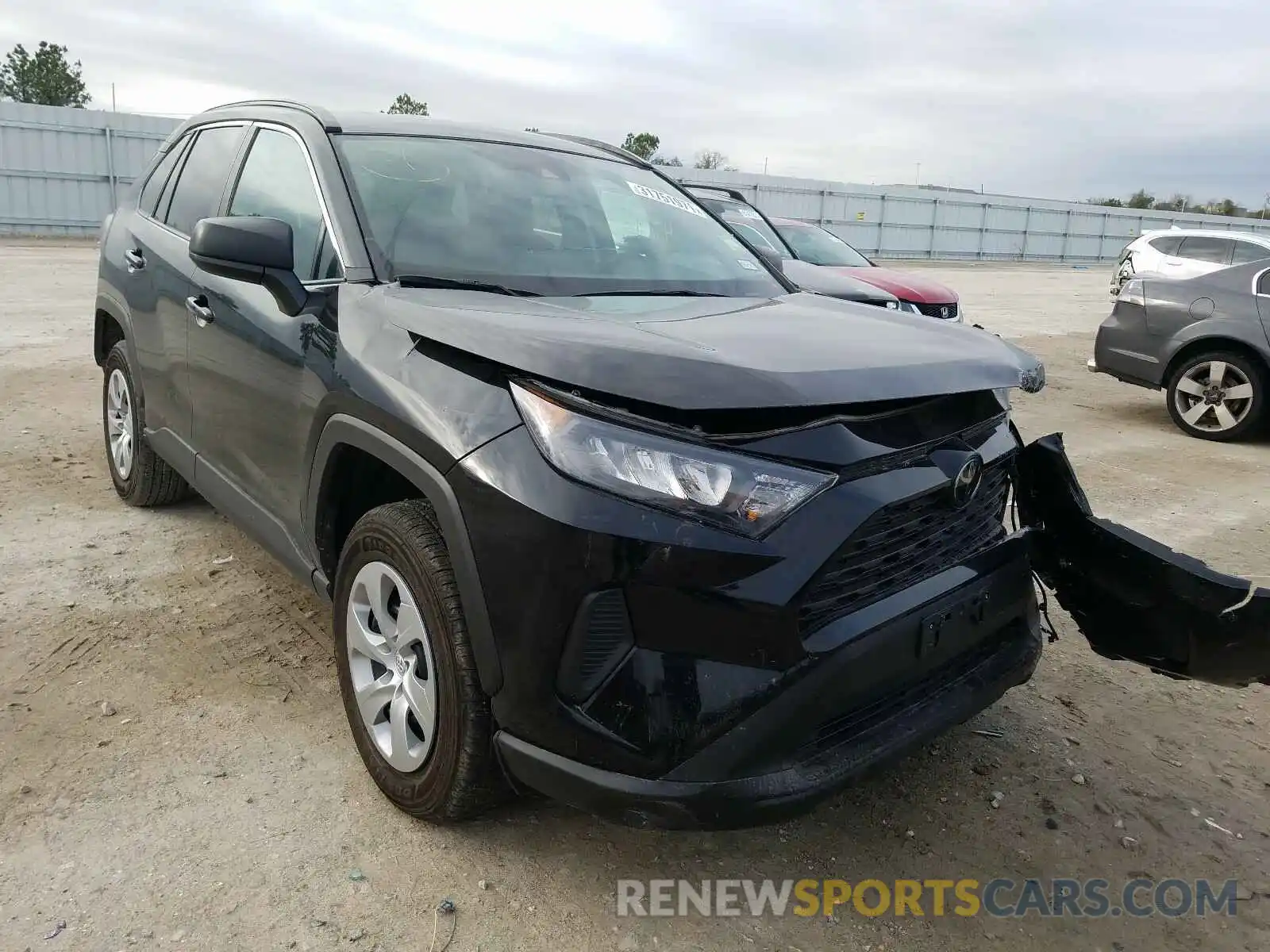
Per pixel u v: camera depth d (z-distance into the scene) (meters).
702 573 1.88
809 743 2.05
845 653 2.03
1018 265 44.91
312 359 2.64
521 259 2.92
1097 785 2.83
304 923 2.12
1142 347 7.97
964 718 2.33
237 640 3.38
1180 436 7.77
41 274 15.62
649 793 1.93
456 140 3.37
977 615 2.40
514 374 2.07
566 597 1.93
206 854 2.32
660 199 3.65
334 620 2.68
